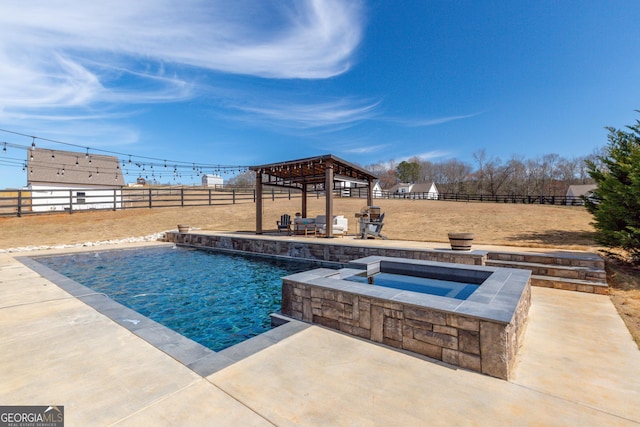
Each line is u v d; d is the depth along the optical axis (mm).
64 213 17562
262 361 2676
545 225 11867
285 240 10203
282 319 3926
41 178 21078
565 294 5082
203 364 2605
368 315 3178
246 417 1918
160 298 5730
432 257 7250
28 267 7238
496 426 1853
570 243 8398
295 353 2844
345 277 4605
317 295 3646
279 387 2266
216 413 1951
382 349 2945
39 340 3094
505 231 11016
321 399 2121
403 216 16078
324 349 2936
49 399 2090
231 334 4105
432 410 2008
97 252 10711
